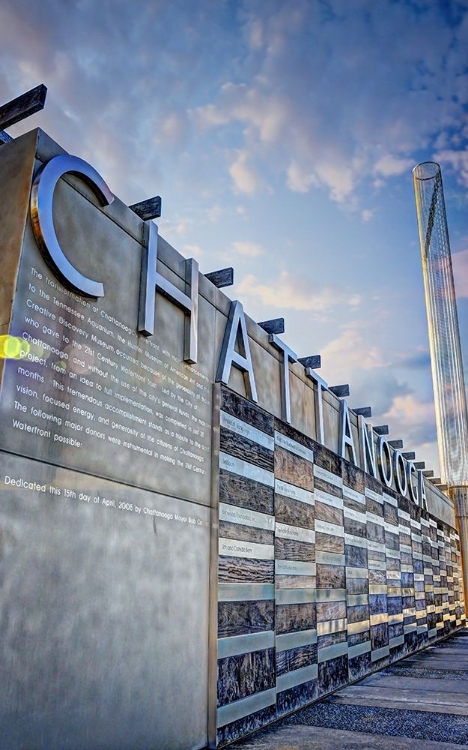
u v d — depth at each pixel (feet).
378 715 19.03
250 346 21.48
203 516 16.65
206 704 15.44
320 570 23.65
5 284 11.46
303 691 20.44
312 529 23.38
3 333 11.09
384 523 33.37
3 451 10.58
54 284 12.38
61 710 10.92
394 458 39.11
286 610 20.15
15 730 9.95
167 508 15.06
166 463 15.30
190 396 16.96
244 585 17.70
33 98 13.23
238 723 16.25
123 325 14.46
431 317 64.90
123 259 14.84
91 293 13.17
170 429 15.72
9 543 10.40
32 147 12.55
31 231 12.00
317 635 22.34
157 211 15.99
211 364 18.47
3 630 10.03
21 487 10.84
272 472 20.72
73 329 12.75
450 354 63.00
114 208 14.78
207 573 16.40
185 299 17.08
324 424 27.76
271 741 16.05
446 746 15.24
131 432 14.12
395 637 32.35
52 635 10.98
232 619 16.79
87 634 11.80
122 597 12.94
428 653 35.88
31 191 12.14
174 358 16.44
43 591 10.94
